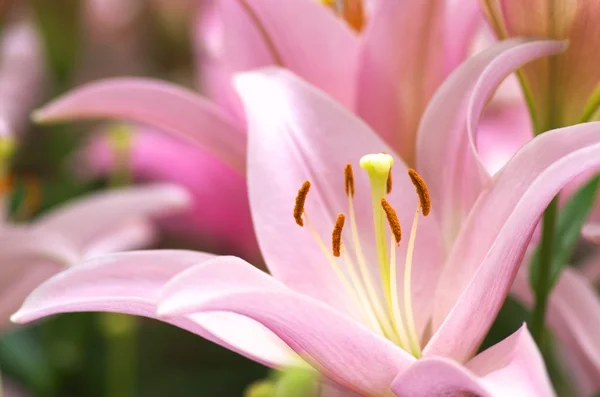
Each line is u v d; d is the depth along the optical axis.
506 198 0.58
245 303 0.55
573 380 0.74
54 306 0.57
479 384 0.53
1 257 0.69
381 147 0.62
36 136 1.00
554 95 0.62
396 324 0.61
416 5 0.63
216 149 0.68
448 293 0.60
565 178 0.56
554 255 0.63
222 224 0.87
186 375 0.88
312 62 0.66
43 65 0.98
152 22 1.06
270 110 0.62
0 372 0.82
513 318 0.81
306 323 0.56
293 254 0.61
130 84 0.67
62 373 0.86
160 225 0.88
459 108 0.61
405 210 0.62
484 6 0.62
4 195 0.82
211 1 0.87
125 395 0.83
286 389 0.57
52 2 0.88
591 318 0.67
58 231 0.74
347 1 0.68
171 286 0.54
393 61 0.64
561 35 0.61
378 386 0.57
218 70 0.78
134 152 0.87
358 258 0.61
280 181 0.61
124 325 0.81
